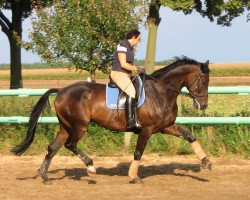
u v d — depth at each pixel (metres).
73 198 9.06
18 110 14.95
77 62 15.17
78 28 14.74
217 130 13.27
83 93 10.29
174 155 13.17
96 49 15.01
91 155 13.35
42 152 13.67
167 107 10.13
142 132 10.11
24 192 9.58
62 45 14.91
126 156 13.15
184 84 10.23
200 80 10.12
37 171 11.55
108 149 13.52
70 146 10.41
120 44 9.99
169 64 10.36
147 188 9.74
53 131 14.00
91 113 10.23
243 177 10.65
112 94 10.16
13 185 10.17
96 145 13.66
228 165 11.91
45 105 10.59
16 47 27.94
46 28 15.02
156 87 10.16
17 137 14.21
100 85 10.42
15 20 27.67
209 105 17.59
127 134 13.55
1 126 14.40
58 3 14.96
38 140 13.95
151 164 12.22
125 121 10.10
